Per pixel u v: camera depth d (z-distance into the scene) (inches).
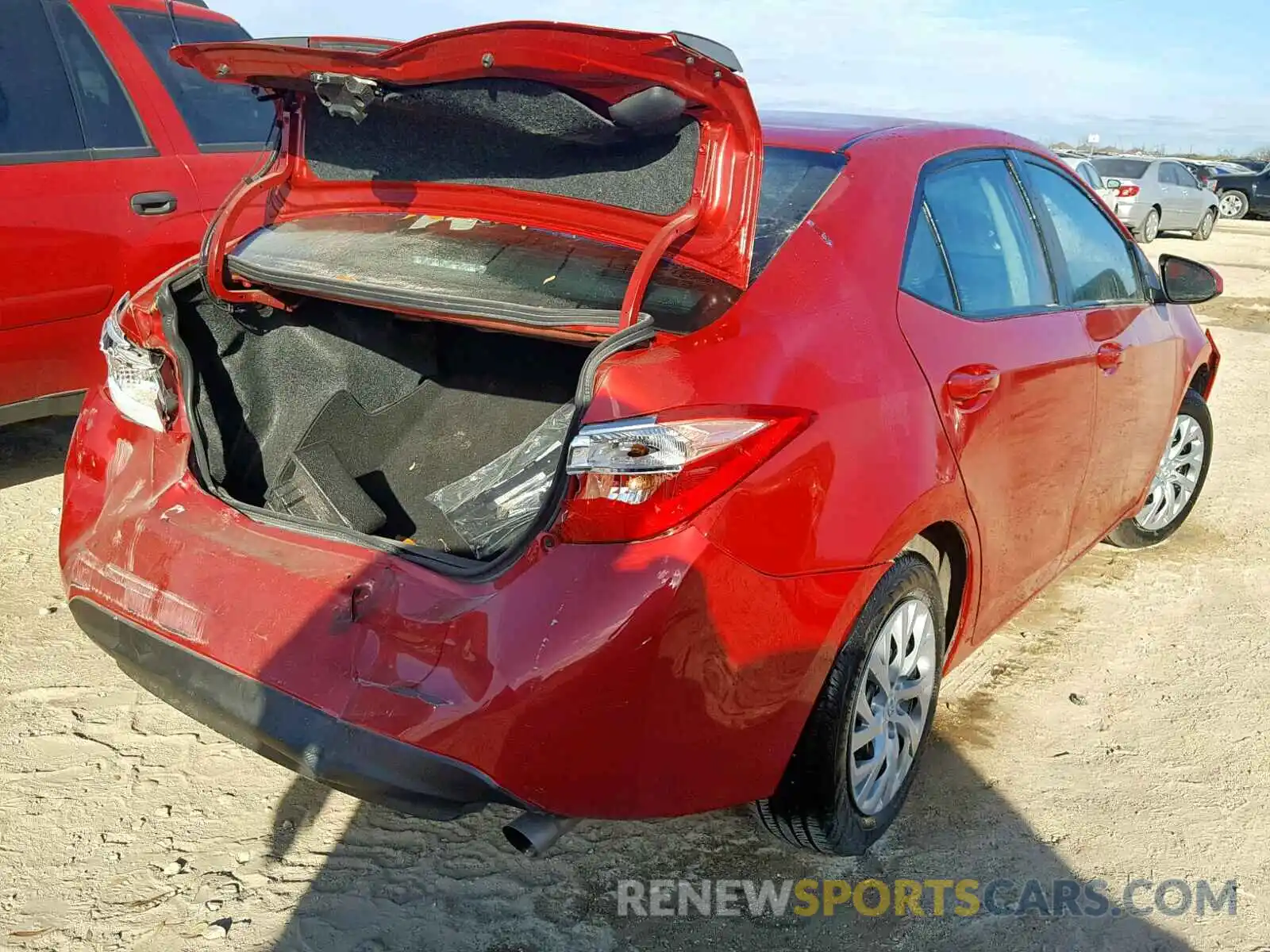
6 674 128.9
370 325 127.0
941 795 116.3
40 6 176.6
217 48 95.9
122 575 98.3
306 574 89.1
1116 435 145.6
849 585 91.1
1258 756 126.1
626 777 82.4
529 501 115.4
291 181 118.6
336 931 92.7
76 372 177.8
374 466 125.1
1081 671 144.6
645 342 84.8
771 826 100.7
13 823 103.8
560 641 78.9
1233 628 158.7
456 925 94.4
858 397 93.0
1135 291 158.7
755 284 93.4
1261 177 1131.3
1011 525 120.0
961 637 117.7
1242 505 213.8
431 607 83.1
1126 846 109.4
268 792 111.0
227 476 113.2
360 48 110.6
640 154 94.8
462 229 105.7
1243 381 331.3
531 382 134.6
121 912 93.5
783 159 111.1
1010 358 114.7
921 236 111.3
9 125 169.0
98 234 175.2
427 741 80.2
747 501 82.8
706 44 79.8
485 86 89.5
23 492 184.9
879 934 96.2
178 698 91.4
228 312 114.8
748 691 85.7
